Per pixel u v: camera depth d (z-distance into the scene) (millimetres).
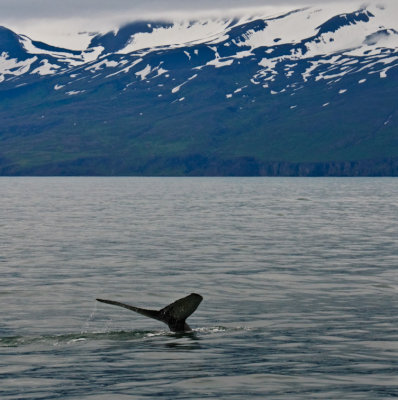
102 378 20578
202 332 26375
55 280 38375
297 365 21922
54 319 28688
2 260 46531
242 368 21609
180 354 23250
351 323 27859
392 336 25703
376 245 56219
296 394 19016
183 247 54281
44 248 53469
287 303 32062
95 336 25781
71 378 20578
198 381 20234
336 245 56156
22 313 29797
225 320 28484
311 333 26188
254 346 24328
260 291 35156
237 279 38812
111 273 40938
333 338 25422
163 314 26109
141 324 27953
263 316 29234
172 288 36031
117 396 18859
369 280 38469
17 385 19906
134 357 22891
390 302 32219
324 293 34531
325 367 21688
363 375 20812
